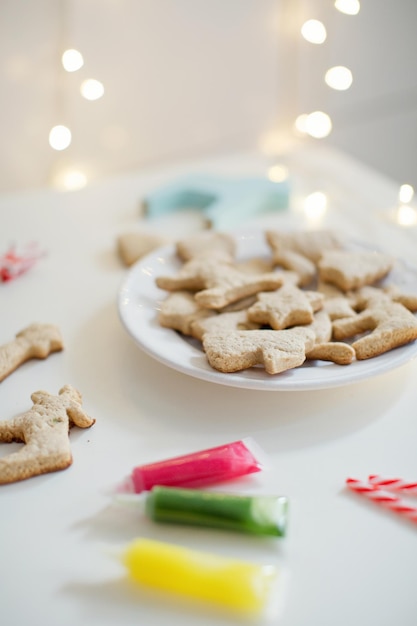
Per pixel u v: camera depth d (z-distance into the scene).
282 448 0.57
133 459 0.56
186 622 0.46
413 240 0.86
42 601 0.47
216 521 0.50
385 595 0.47
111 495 0.53
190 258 0.75
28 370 0.65
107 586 0.48
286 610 0.46
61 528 0.51
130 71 0.98
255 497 0.51
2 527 0.51
